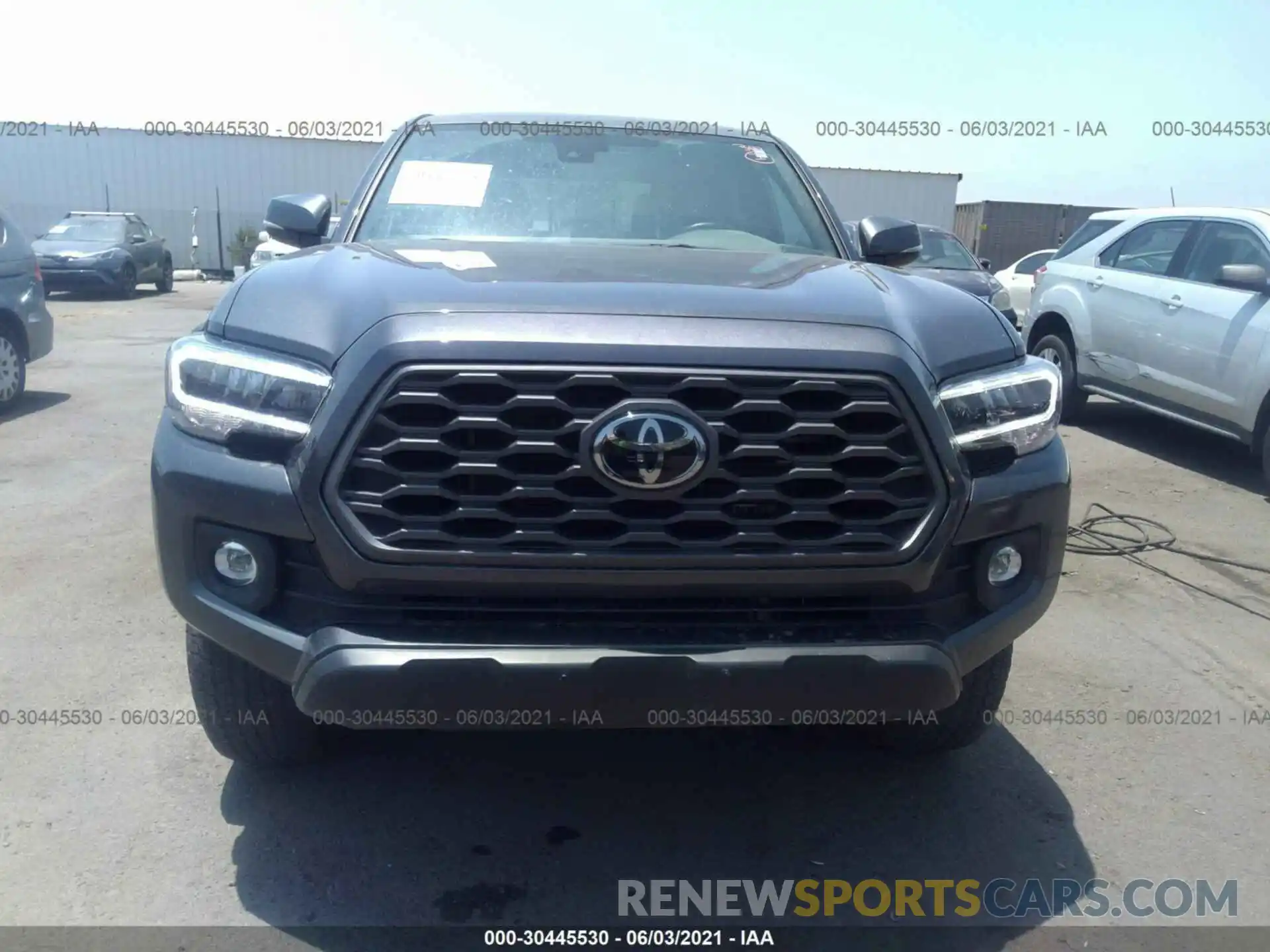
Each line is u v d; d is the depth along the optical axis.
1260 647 4.32
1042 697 3.82
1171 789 3.22
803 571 2.31
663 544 2.27
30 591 4.57
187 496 2.40
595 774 3.22
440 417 2.24
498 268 2.69
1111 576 5.11
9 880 2.66
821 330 2.36
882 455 2.31
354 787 3.12
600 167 3.81
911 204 25.44
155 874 2.70
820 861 2.83
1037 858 2.86
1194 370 7.03
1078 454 7.66
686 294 2.46
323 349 2.33
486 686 2.24
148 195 28.45
